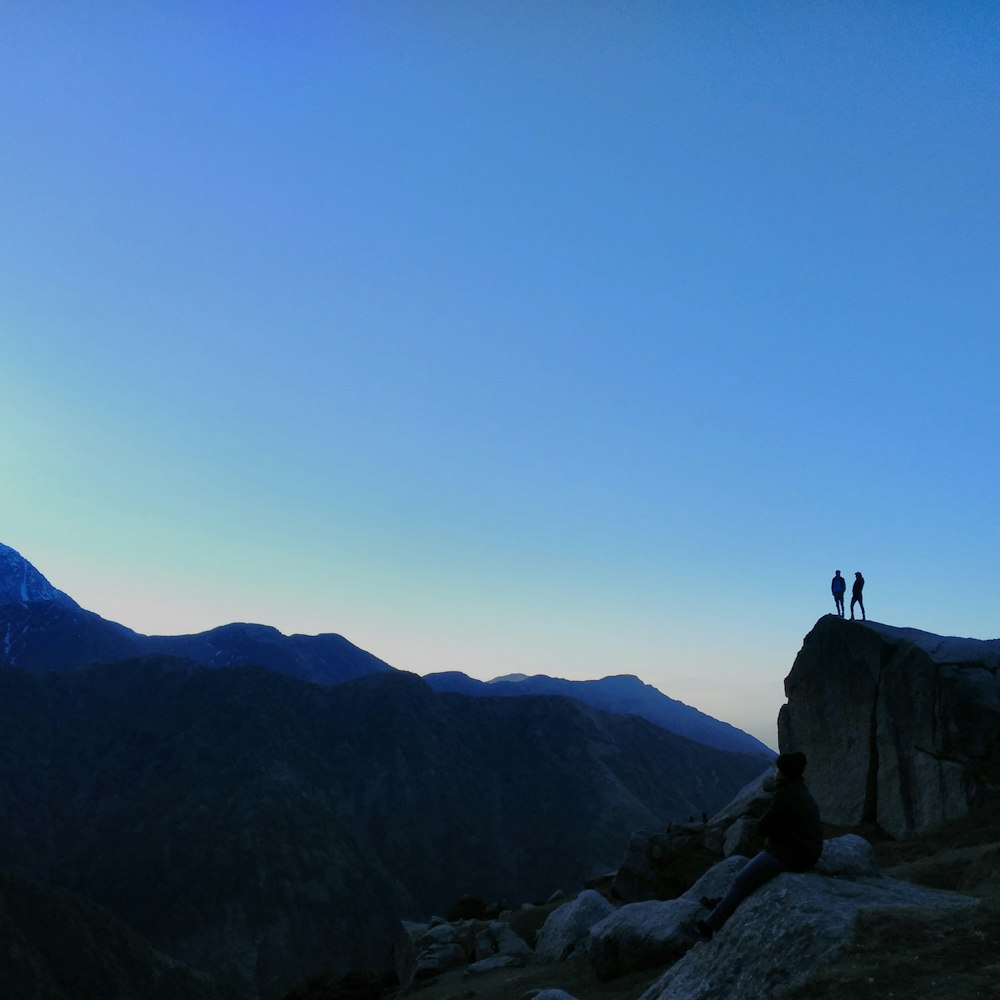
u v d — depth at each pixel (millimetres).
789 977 10391
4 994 85500
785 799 12133
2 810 170250
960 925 10242
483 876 168000
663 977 13250
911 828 29578
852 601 35625
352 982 45750
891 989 9328
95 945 101875
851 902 11281
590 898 29969
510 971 29078
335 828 169750
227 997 116438
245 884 144250
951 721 29781
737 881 12188
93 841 165000
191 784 177375
